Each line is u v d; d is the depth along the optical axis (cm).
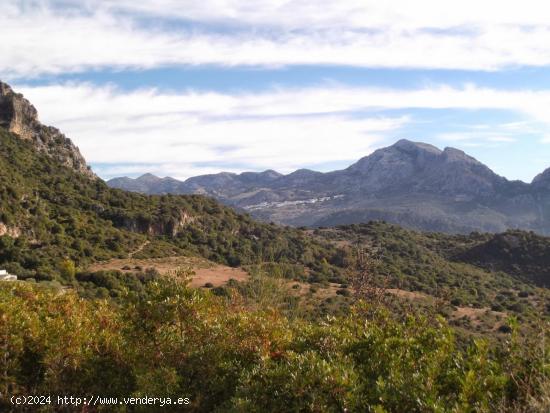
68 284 3934
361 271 1447
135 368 715
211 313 811
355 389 534
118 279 4206
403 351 638
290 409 549
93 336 771
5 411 679
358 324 775
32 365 741
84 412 684
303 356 602
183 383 696
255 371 609
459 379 536
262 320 783
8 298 833
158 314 768
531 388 522
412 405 511
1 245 4578
